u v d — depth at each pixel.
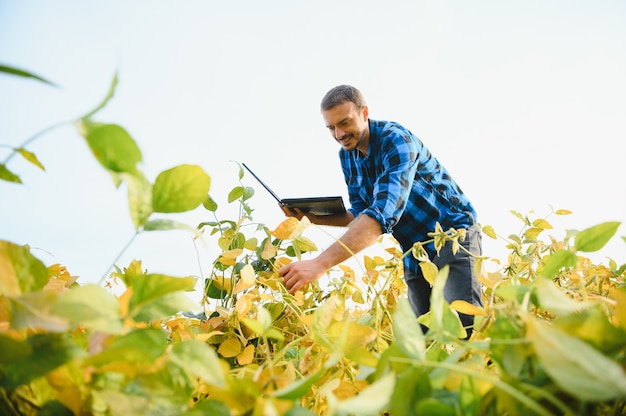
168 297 0.35
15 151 0.29
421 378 0.31
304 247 0.88
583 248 0.42
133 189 0.32
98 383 0.30
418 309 2.12
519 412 0.29
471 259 1.87
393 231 2.06
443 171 2.06
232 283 0.86
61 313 0.27
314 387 0.45
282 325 0.78
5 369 0.27
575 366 0.24
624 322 0.29
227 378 0.33
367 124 2.14
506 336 0.33
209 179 0.35
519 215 1.02
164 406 0.29
